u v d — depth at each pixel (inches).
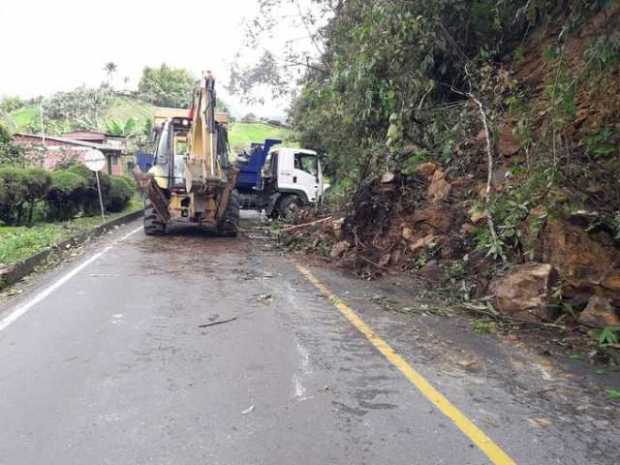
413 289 308.2
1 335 215.0
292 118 764.0
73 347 200.7
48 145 1157.7
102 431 138.2
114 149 1298.0
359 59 355.9
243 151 748.6
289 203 677.9
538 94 325.4
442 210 347.6
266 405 154.0
